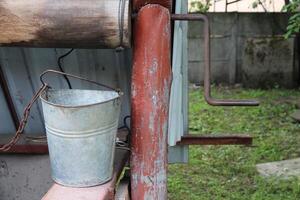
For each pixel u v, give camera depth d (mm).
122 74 2809
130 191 2547
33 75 2844
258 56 8703
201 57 9000
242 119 7086
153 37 2344
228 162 5539
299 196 4555
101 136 2193
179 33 2822
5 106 2984
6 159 2912
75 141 2164
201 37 8930
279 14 8789
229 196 4656
